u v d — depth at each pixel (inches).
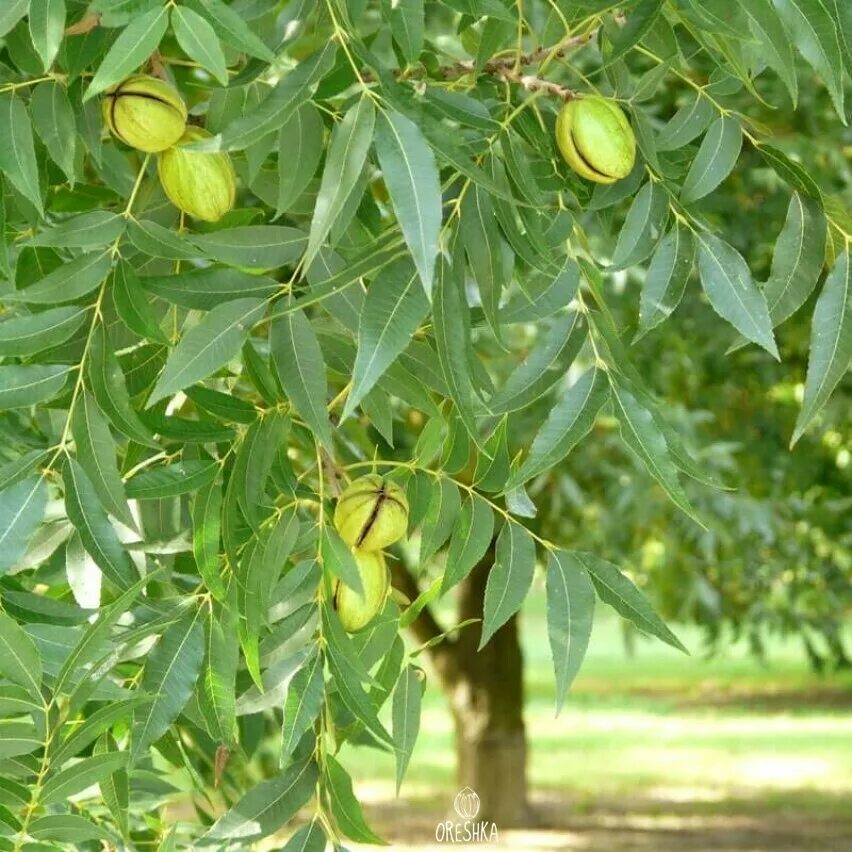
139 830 62.9
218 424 48.3
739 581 165.0
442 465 49.8
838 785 252.7
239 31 41.6
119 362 49.9
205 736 64.2
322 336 49.5
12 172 45.9
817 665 178.5
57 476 47.4
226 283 46.3
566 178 51.5
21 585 52.0
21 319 46.4
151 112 46.8
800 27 42.7
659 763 277.0
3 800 47.1
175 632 48.6
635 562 154.8
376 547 48.4
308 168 48.3
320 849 50.3
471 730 197.6
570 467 141.6
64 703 50.5
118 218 47.1
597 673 410.6
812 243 48.7
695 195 49.3
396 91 42.2
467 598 193.8
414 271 43.3
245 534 48.8
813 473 156.9
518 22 48.4
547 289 47.8
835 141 116.0
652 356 132.2
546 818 221.5
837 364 48.0
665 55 50.7
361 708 47.8
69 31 45.8
